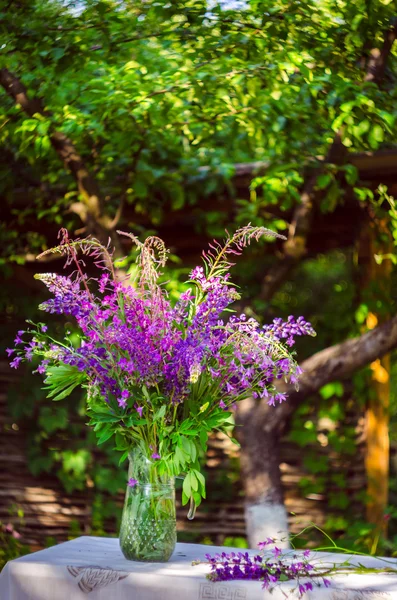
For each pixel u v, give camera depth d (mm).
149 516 2094
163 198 4426
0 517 4820
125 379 2068
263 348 2039
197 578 1931
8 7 3764
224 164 4113
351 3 3721
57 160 4406
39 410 4762
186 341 2004
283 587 1873
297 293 4703
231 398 2148
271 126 3990
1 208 4656
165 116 3777
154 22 3893
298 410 4559
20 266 4805
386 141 4164
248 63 3844
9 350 2109
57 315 4777
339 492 4523
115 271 4074
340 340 4570
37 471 4758
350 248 4656
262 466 4125
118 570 1992
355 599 1857
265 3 3607
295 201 4367
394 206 3895
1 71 3908
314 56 3850
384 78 4125
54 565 2041
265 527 4020
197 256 4695
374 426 4473
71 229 4668
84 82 3959
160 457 2082
